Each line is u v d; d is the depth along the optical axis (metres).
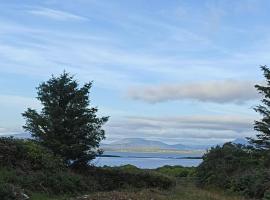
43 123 33.84
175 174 71.81
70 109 34.00
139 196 27.39
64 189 27.33
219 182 43.97
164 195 31.30
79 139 34.34
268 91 45.88
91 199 24.91
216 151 50.81
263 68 46.38
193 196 33.25
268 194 30.69
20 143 29.61
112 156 173.25
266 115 46.34
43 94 34.62
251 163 44.53
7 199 20.89
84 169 35.12
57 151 33.25
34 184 25.45
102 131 35.09
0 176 24.05
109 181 34.72
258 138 46.66
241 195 35.91
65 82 34.69
